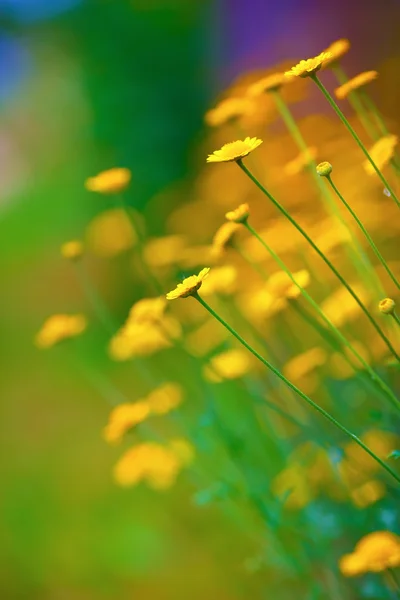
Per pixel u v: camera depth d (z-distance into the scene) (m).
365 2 2.49
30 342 3.26
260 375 1.72
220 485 1.58
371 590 1.47
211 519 2.01
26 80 5.31
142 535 2.05
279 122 2.38
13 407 2.89
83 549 2.08
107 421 2.63
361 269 1.49
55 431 2.68
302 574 1.54
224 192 2.30
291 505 1.62
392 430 1.50
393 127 2.06
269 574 1.77
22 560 2.11
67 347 2.86
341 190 1.76
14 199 5.02
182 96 3.29
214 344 1.74
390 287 1.65
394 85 2.21
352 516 1.52
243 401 1.76
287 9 2.75
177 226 2.73
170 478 1.67
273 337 1.73
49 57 4.57
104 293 3.20
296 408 1.66
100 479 2.34
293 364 1.59
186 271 2.03
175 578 1.90
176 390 1.66
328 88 2.41
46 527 2.20
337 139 2.02
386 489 1.48
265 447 1.68
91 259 3.30
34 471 2.46
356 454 1.56
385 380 1.53
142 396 2.62
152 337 1.65
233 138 2.48
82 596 1.95
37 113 5.41
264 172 2.08
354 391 1.63
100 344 2.96
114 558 2.02
